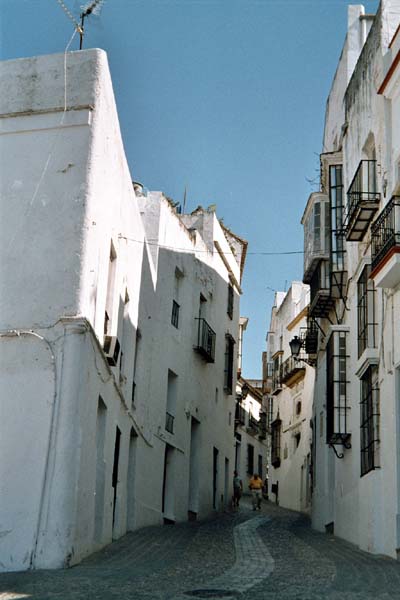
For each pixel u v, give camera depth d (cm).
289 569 1067
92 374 1157
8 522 1023
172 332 2120
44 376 1083
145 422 1789
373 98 1560
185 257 2280
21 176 1188
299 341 2316
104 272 1270
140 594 823
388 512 1294
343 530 1642
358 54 1923
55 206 1166
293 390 3466
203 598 812
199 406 2383
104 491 1268
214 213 2627
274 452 3744
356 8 1964
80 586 862
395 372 1299
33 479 1038
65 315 1111
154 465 1878
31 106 1216
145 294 1800
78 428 1070
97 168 1196
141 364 1744
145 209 2028
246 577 976
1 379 1088
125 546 1292
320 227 2069
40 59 1237
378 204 1472
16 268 1143
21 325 1115
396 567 1102
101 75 1224
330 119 2169
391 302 1339
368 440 1440
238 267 3075
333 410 1664
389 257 1263
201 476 2373
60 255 1141
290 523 2219
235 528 1862
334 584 923
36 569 993
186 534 1595
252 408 4559
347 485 1625
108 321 1365
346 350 1689
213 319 2597
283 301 3884
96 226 1188
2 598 792
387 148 1432
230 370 2847
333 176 1858
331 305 1950
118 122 1380
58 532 1015
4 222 1166
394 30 1517
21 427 1063
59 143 1197
